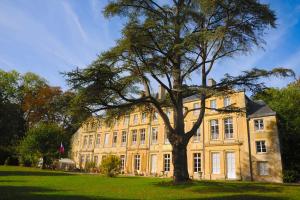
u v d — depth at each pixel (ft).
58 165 164.14
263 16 54.54
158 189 50.85
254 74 55.42
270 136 103.86
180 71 56.95
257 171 103.45
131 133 152.66
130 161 147.13
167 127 61.11
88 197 39.52
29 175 84.64
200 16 58.13
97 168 148.97
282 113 118.73
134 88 57.36
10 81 173.06
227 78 56.90
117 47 50.80
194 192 47.39
